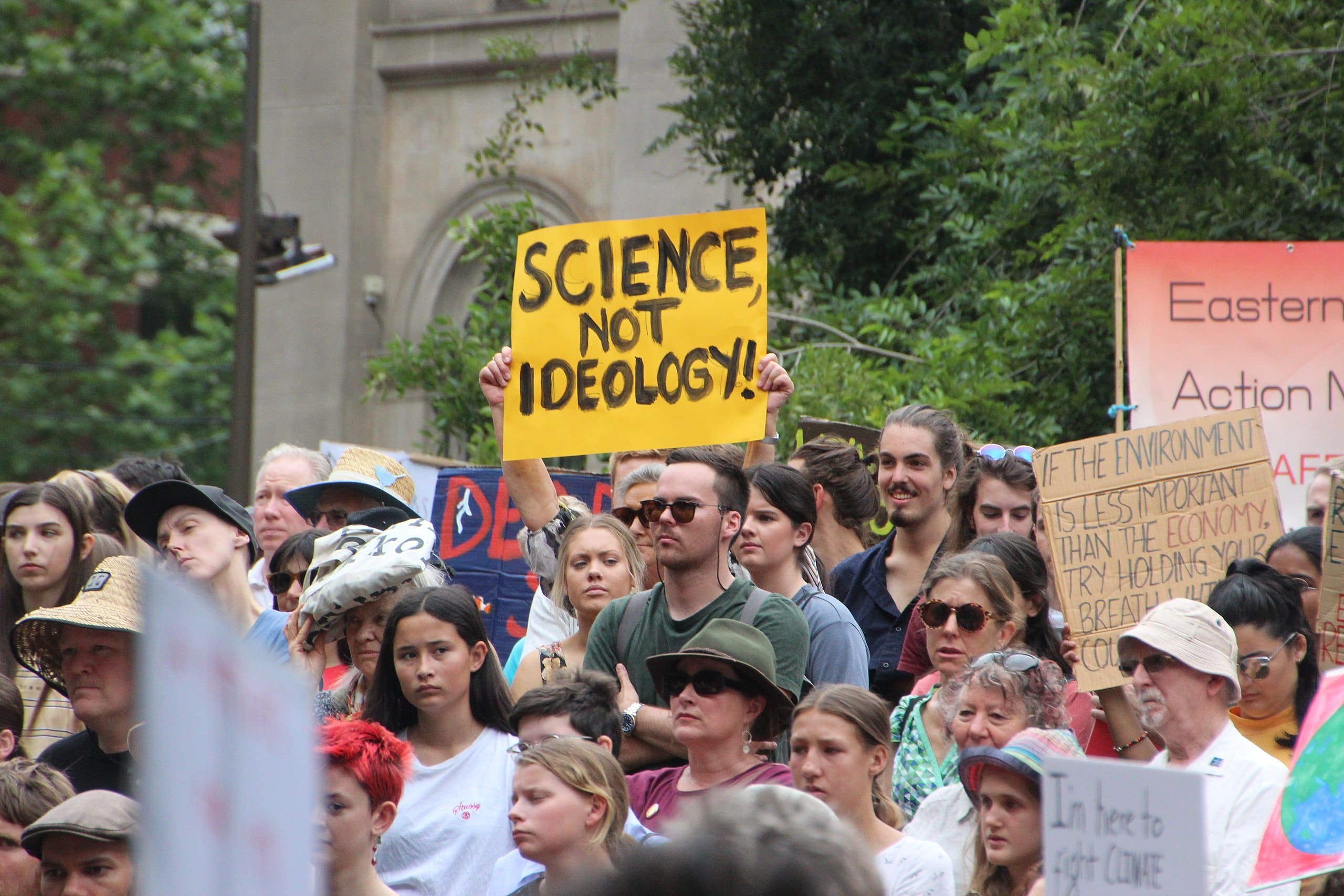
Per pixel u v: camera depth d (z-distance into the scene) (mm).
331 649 22766
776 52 48312
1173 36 37125
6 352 103250
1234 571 18406
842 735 15719
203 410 105875
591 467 49562
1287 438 29266
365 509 26125
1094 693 20219
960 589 18375
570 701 17250
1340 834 12523
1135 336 29766
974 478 22359
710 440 21797
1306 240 35844
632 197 64188
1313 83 36969
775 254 49844
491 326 46844
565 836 15586
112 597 19297
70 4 108312
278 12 74625
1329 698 13047
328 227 73250
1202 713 15289
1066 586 20406
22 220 102938
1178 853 8930
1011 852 14359
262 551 28328
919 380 38938
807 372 38344
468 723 18625
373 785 15625
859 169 46406
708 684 17156
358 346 73312
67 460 103250
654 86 64062
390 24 74000
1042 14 40688
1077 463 20828
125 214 108812
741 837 5969
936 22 47562
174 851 4461
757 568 20766
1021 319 38688
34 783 16891
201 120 111500
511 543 28562
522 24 70562
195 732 4500
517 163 71062
